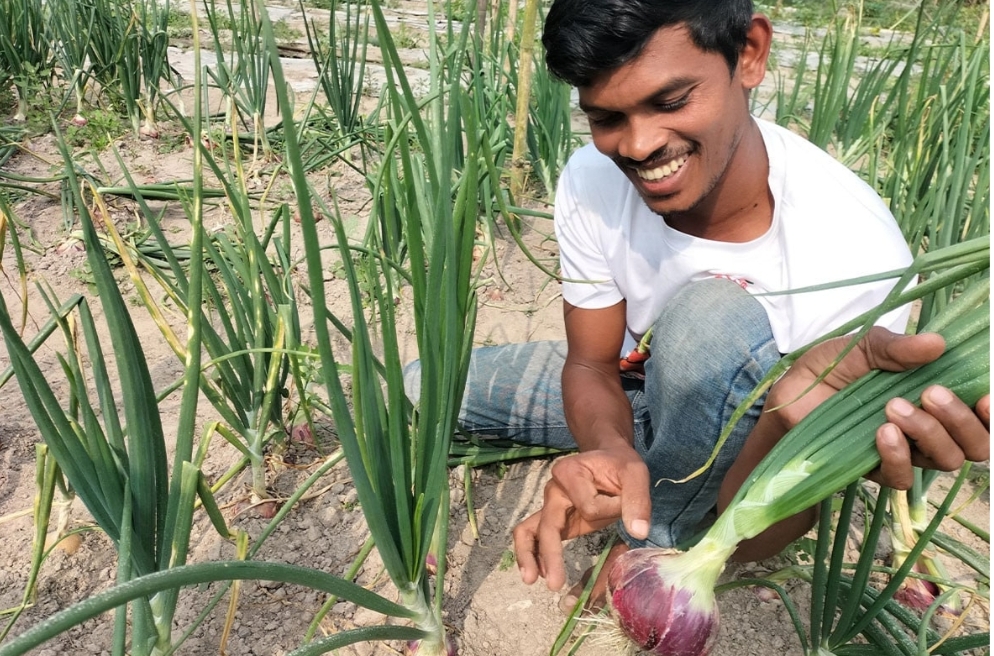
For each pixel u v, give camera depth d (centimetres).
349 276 84
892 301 67
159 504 102
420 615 108
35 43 354
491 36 291
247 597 138
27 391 87
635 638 89
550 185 270
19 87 334
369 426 91
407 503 96
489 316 219
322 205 155
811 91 375
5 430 170
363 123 307
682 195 102
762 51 100
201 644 130
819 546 105
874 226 114
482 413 162
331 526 153
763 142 115
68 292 225
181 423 96
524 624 135
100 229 250
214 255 148
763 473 85
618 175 130
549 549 104
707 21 89
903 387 80
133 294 224
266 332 160
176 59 437
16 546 144
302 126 300
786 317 116
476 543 150
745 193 114
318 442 164
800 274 113
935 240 153
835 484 81
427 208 115
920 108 204
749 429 122
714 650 131
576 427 128
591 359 139
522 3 354
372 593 97
